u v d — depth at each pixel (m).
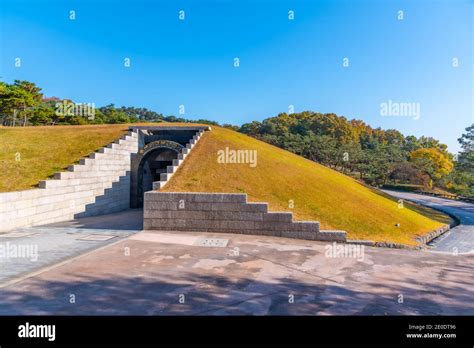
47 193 14.02
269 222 12.04
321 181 20.27
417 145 105.00
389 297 6.10
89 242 10.09
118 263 7.79
